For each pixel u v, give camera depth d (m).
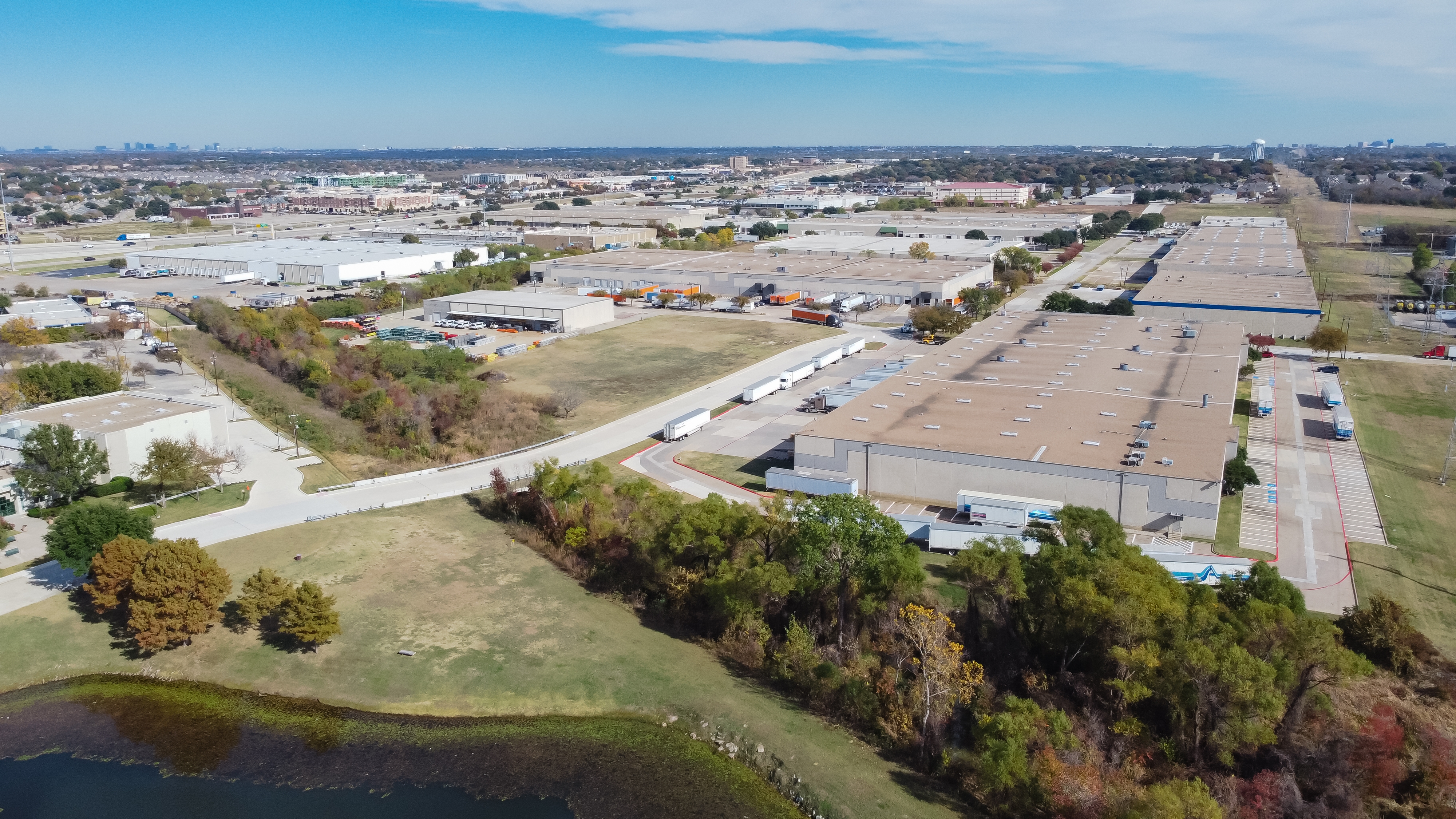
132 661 68.25
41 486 88.75
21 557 81.19
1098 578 62.19
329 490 96.75
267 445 110.94
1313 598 72.50
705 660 69.00
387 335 171.00
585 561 80.81
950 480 91.62
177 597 67.94
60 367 118.00
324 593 75.25
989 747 53.34
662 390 137.88
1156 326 150.25
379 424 116.31
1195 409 103.06
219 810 53.91
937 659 59.56
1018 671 63.41
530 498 89.69
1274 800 50.34
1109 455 88.81
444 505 93.62
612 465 105.00
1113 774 53.31
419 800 54.97
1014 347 137.62
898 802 54.44
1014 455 89.62
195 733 61.09
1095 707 59.97
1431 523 86.94
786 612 71.50
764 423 120.56
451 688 64.88
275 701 64.12
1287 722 55.44
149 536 75.94
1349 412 116.56
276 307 188.12
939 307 188.12
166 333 159.00
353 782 56.53
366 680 65.62
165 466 91.75
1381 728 54.69
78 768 57.72
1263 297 178.12
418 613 73.25
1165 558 76.69
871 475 95.06
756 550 73.81
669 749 59.81
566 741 60.38
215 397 129.50
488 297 194.50
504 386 138.62
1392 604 65.81
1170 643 57.47
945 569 78.56
